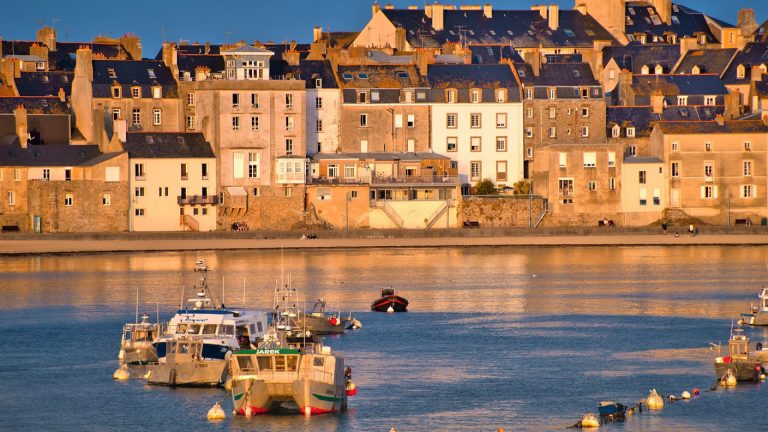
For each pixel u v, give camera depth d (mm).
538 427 153375
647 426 153750
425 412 158625
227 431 149875
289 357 155500
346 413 157375
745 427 153125
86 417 156750
